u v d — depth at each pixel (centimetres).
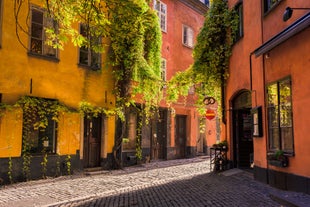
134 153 1703
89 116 1381
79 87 1355
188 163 1812
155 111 1889
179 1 2181
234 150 1361
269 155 923
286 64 862
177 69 2120
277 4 920
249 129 1364
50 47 1249
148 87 1580
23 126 1138
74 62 1340
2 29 1088
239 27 1292
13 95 1110
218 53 1404
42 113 1188
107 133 1497
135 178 1223
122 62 1538
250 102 1191
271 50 951
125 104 1534
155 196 858
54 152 1250
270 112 976
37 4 1205
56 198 847
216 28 1405
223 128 1445
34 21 1198
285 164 844
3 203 791
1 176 1064
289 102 855
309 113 748
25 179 1131
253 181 1041
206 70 1442
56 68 1262
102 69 1472
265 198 776
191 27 2306
